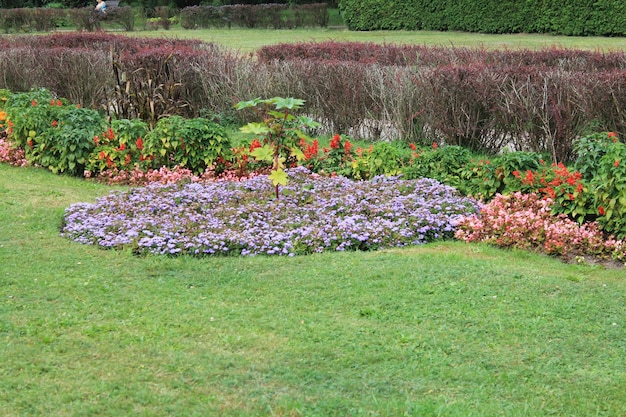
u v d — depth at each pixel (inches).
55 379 160.6
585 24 1017.5
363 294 211.5
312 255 246.4
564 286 219.9
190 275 226.1
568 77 366.3
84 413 147.9
